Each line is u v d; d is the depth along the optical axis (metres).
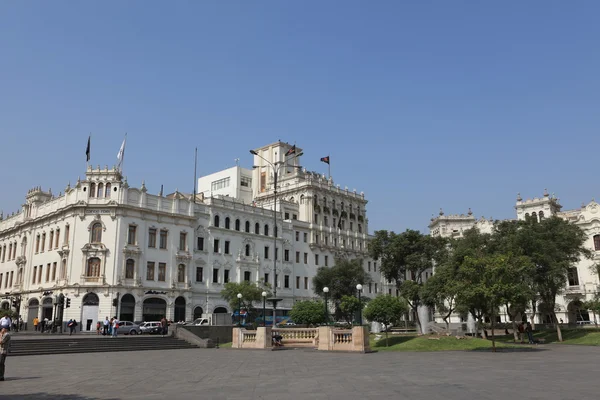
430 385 18.59
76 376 23.62
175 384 20.12
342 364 27.88
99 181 74.69
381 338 46.16
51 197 90.38
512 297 36.72
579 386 18.06
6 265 91.56
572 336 53.00
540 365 26.42
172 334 51.91
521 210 95.50
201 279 82.25
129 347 45.41
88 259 72.06
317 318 50.94
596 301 61.03
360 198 119.19
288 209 104.38
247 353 39.19
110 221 73.50
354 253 112.88
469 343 42.00
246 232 90.81
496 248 54.50
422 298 57.19
